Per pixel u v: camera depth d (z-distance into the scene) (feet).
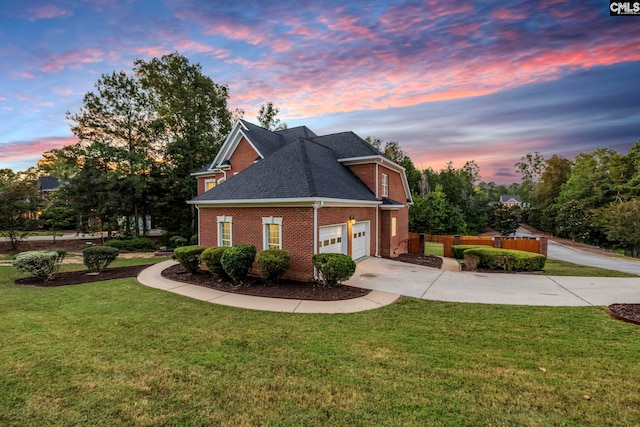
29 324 21.49
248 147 63.00
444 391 12.96
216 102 103.60
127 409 11.87
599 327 20.47
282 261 32.55
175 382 13.84
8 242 81.25
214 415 11.48
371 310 24.98
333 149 61.00
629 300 27.30
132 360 16.05
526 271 43.45
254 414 11.53
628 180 129.18
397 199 66.74
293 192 36.09
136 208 88.07
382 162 57.00
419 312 24.34
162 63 98.22
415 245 75.31
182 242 80.79
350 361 15.83
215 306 26.23
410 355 16.48
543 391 12.94
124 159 85.81
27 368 15.08
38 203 74.13
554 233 148.15
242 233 40.47
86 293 30.66
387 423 10.89
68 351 17.11
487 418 11.14
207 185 79.41
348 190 44.96
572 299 27.91
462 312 24.21
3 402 12.27
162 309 25.32
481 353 16.67
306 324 21.59
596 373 14.43
